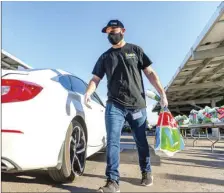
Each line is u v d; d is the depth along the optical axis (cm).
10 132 209
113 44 266
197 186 269
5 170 221
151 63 273
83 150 307
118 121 258
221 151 577
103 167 371
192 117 702
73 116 275
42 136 225
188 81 1377
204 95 1962
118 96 260
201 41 805
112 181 240
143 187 258
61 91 272
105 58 269
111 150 249
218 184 279
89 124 334
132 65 262
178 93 1800
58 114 247
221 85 1391
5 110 213
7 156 208
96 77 278
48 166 233
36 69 287
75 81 342
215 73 1245
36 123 222
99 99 457
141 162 272
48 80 266
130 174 320
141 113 268
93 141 356
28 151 215
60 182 274
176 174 324
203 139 1014
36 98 229
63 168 257
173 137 273
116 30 263
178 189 255
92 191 247
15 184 262
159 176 312
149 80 281
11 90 221
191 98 2073
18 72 246
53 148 236
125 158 450
